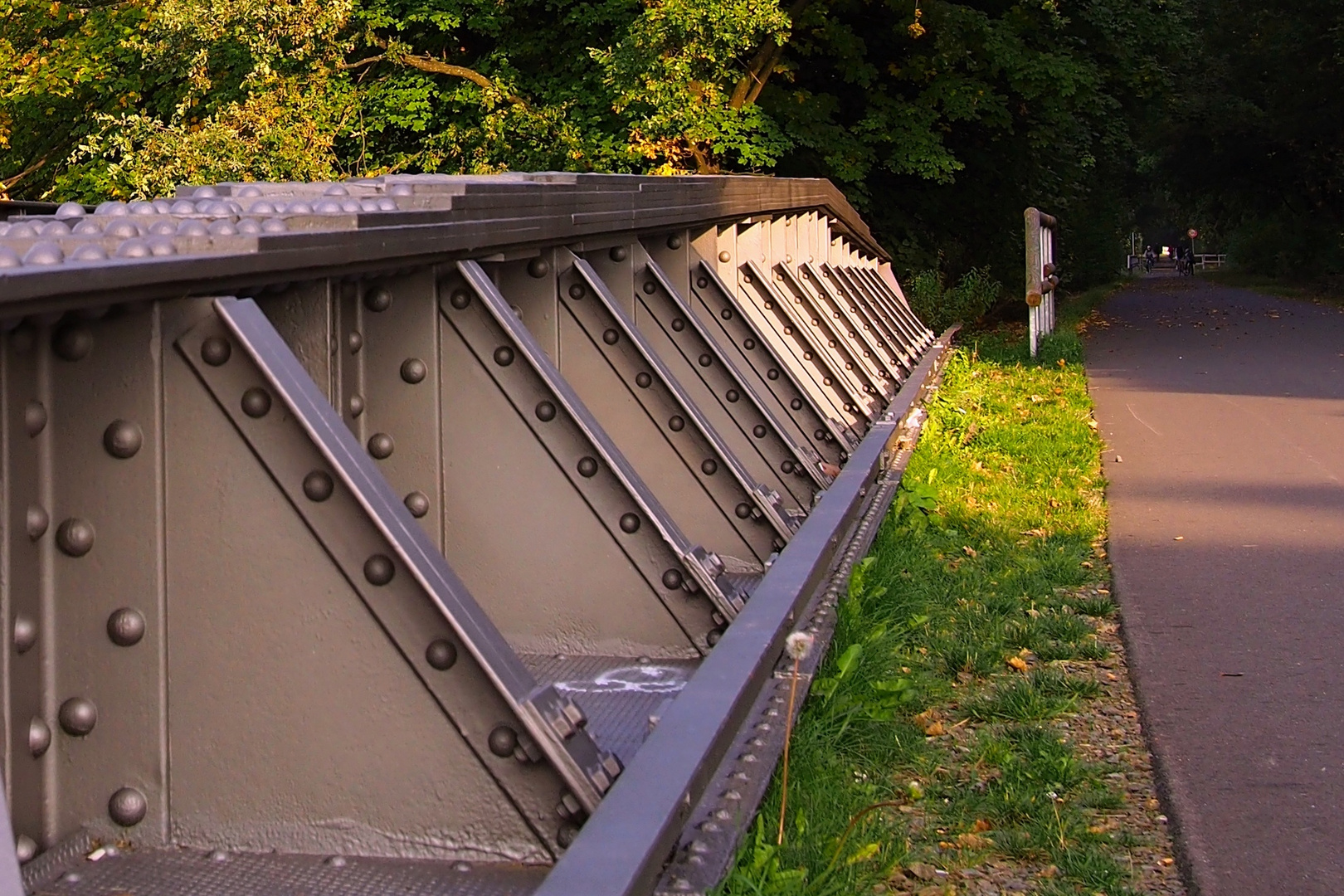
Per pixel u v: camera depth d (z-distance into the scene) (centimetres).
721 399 608
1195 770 435
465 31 2153
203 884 244
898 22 2238
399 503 261
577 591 399
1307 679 527
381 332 384
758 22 1792
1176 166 5509
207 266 233
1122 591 666
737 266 846
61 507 251
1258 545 762
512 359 389
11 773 239
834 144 2236
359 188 376
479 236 370
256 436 251
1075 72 2309
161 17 1781
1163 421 1276
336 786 257
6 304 186
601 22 2017
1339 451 1095
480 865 256
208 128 1761
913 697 480
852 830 362
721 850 271
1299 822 394
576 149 1941
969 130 2602
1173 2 2675
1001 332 2528
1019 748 454
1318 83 4425
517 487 395
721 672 329
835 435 734
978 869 366
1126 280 5712
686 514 500
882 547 652
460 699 256
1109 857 373
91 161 2036
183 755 256
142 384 249
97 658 253
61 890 241
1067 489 917
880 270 2017
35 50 2178
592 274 491
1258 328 2673
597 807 252
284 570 254
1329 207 5209
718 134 2019
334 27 1800
